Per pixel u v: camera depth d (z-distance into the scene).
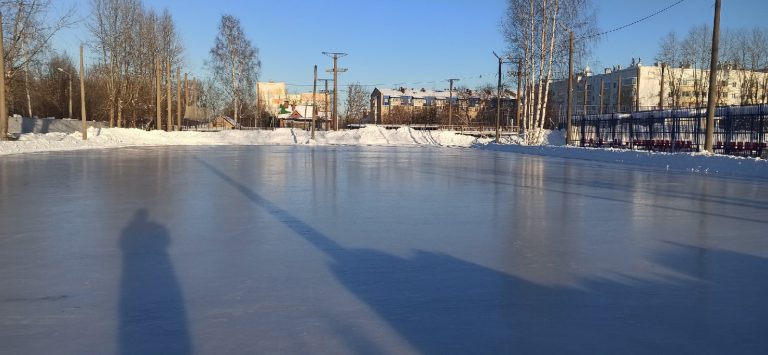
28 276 5.33
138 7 55.72
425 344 3.74
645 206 10.70
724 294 4.90
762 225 8.51
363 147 45.94
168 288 4.96
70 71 72.75
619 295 4.86
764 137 28.59
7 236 7.30
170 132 51.00
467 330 4.00
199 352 3.57
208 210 9.74
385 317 4.26
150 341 3.75
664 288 5.07
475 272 5.62
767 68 68.19
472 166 23.03
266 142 53.12
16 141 30.97
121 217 8.91
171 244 6.86
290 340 3.79
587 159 29.81
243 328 4.00
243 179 15.80
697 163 21.67
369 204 10.76
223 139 53.03
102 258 6.08
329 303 4.59
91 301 4.58
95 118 71.12
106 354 3.54
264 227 8.11
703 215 9.53
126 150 34.31
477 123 85.94
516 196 12.27
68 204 10.39
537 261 6.11
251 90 67.81
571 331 3.99
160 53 60.78
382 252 6.51
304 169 19.97
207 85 90.19
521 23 43.47
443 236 7.53
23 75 41.88
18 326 4.01
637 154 25.86
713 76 23.14
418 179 16.42
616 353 3.60
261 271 5.58
